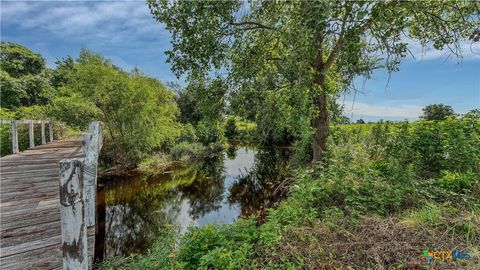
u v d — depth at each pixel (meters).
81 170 1.57
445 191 3.17
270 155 14.16
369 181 3.45
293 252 2.20
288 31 4.64
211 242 2.56
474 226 2.30
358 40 4.18
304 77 4.92
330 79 6.37
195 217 6.05
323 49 5.67
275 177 9.38
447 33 5.17
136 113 10.12
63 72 21.53
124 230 5.35
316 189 3.41
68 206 1.53
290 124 5.73
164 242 3.17
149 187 8.55
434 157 4.10
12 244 2.21
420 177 3.85
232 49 6.20
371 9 3.89
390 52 4.62
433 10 4.99
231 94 6.78
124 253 4.33
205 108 6.96
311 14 3.94
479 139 3.99
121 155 10.12
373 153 5.02
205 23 5.71
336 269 1.91
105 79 10.01
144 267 2.54
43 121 8.26
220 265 2.08
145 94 10.35
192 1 5.50
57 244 2.23
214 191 8.30
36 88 20.84
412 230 2.38
